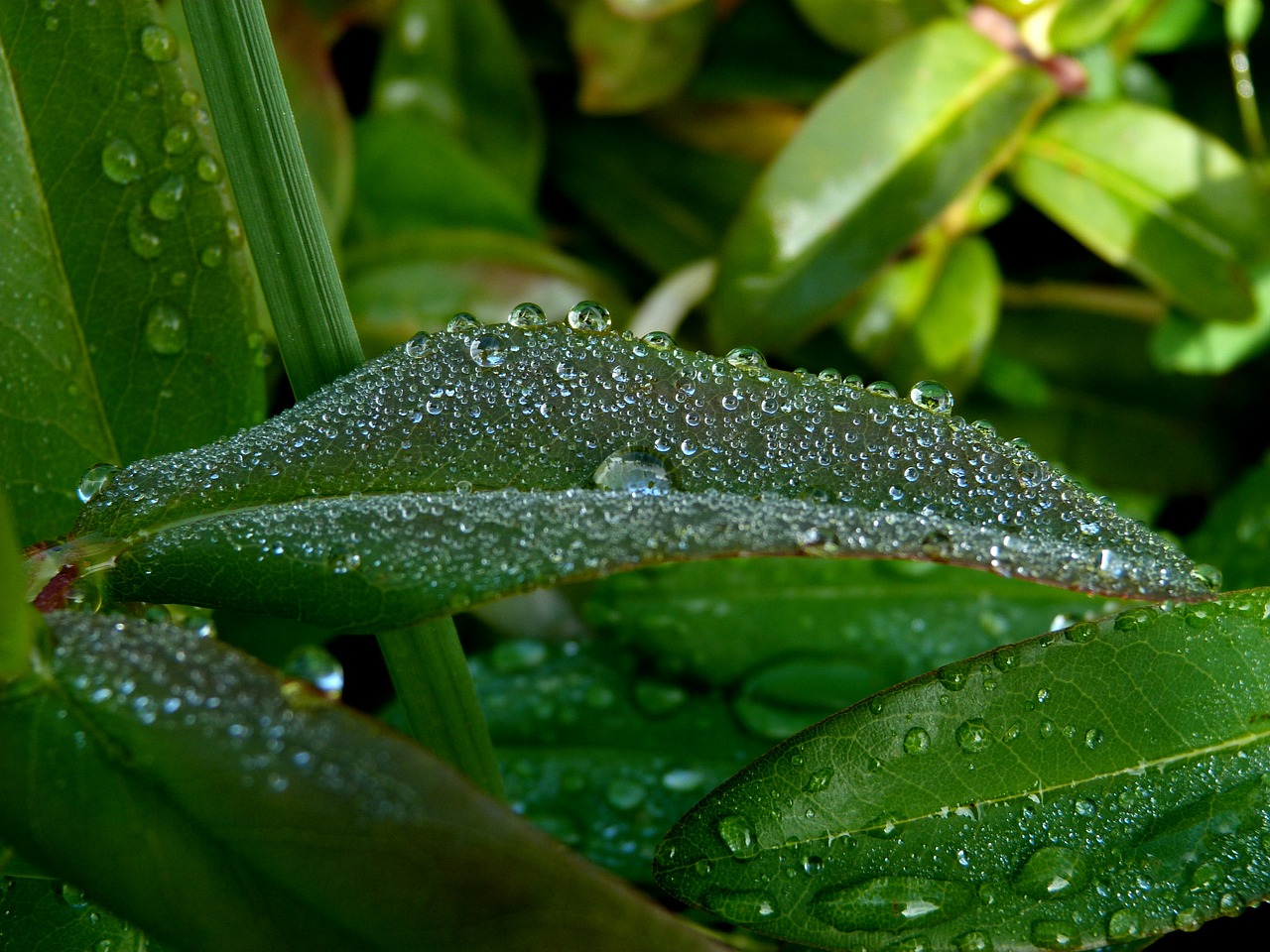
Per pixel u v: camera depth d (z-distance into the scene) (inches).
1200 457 8.6
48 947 5.6
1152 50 8.4
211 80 5.5
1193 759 5.5
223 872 5.0
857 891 5.5
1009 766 5.5
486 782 5.7
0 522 4.9
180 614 5.9
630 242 9.2
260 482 5.4
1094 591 5.2
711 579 7.0
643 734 6.6
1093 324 8.9
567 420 5.5
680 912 6.5
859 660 6.8
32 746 5.0
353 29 9.3
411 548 5.2
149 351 5.9
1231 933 6.4
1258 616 5.6
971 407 8.8
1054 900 5.4
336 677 5.4
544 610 7.3
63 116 5.8
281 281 5.6
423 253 8.0
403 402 5.5
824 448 5.5
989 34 7.9
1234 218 7.7
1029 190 8.1
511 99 9.1
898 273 8.3
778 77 8.8
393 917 5.0
